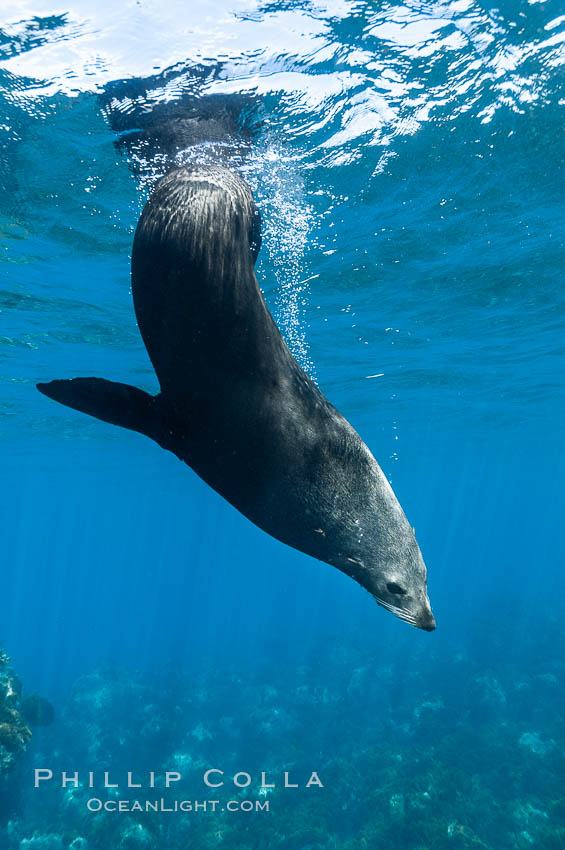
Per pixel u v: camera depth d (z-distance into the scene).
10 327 14.03
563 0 5.56
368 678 27.39
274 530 2.21
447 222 10.28
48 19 4.73
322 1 4.98
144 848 15.82
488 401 28.77
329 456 2.09
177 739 23.66
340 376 20.98
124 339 15.30
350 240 10.38
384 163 8.02
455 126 7.40
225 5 4.77
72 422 24.95
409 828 14.78
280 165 7.26
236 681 30.92
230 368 1.91
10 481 44.41
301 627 46.09
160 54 5.02
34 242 9.64
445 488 88.44
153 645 48.34
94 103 5.64
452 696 24.45
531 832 14.46
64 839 16.08
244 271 1.93
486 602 43.78
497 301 14.69
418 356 19.25
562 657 27.86
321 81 5.88
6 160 6.94
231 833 15.98
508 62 6.34
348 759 19.64
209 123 5.39
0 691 16.39
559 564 70.56
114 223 8.96
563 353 20.89
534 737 19.41
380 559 2.22
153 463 39.19
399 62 6.06
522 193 9.52
